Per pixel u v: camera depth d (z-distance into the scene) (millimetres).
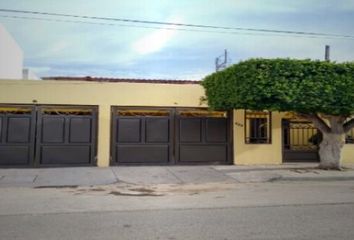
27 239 6535
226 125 18047
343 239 6508
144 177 14398
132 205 9508
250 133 18312
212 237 6648
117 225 7469
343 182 13930
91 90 16812
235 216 8219
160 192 11672
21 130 16188
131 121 17141
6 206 9344
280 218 8023
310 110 15047
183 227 7309
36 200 10195
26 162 16172
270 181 14062
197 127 17766
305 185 13148
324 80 14547
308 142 18969
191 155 17641
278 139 18469
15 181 13250
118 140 17000
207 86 17312
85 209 9008
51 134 16422
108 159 16828
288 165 17766
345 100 14727
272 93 14055
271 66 14148
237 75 14625
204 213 8523
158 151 17344
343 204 9547
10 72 21984
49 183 13047
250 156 18141
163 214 8430
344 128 16469
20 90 16250
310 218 8023
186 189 12266
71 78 21891
